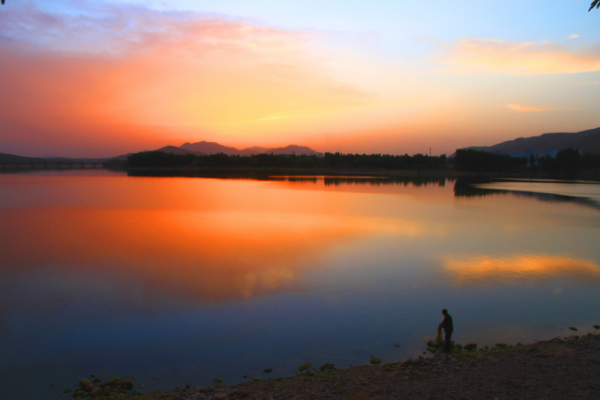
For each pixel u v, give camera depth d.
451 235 32.44
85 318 15.57
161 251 26.30
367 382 10.19
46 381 11.25
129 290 18.75
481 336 14.04
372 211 47.44
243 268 22.42
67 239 30.22
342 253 26.06
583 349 11.87
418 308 16.72
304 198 63.19
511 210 49.31
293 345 13.36
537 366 10.59
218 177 134.25
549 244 29.12
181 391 10.42
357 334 14.20
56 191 73.56
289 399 9.36
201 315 15.89
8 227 35.50
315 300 17.58
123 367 11.99
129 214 44.00
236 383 10.95
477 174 161.12
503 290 19.05
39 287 19.17
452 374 10.41
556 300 17.70
